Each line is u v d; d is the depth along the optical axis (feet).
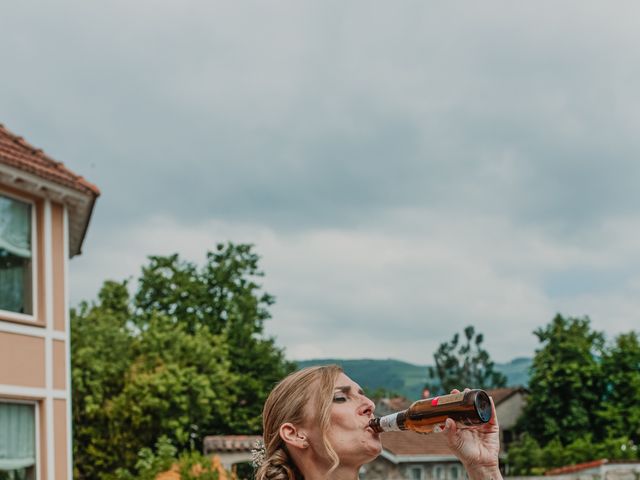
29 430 43.55
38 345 44.19
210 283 137.18
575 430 153.79
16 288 44.04
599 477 84.94
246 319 134.10
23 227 44.78
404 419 8.21
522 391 173.37
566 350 156.97
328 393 8.03
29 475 43.11
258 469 8.25
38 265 45.19
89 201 47.75
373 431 8.12
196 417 94.89
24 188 44.34
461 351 299.58
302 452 8.09
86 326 94.22
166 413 89.92
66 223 47.03
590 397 153.89
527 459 135.03
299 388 8.14
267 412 8.38
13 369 42.52
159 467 60.34
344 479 8.00
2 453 41.81
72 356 90.27
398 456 125.80
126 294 129.18
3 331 42.32
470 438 8.25
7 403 42.50
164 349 100.01
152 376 88.33
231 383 108.17
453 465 128.88
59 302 45.88
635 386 151.84
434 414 8.24
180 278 133.28
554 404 155.02
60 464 44.42
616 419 150.41
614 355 156.15
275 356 134.00
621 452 130.82
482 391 8.13
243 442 85.66
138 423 85.25
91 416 85.05
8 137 47.03
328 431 7.92
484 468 8.16
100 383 88.02
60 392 45.09
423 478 127.34
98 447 85.10
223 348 114.73
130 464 84.38
